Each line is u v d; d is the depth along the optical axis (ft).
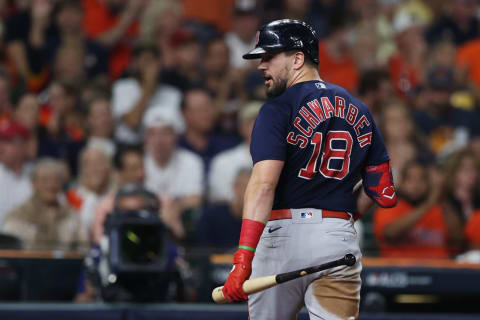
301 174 37.22
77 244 68.28
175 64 107.65
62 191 78.59
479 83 124.57
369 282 64.75
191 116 92.99
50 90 94.63
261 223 35.53
